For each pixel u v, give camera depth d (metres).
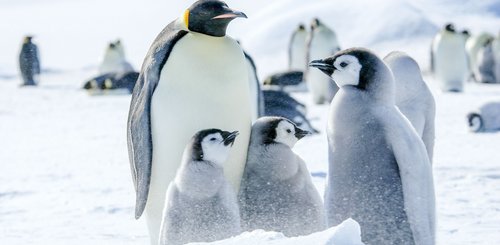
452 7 87.88
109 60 55.59
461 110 27.42
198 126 7.95
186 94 7.93
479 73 50.16
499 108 21.36
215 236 7.32
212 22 8.02
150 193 8.37
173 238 7.37
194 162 7.32
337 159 7.50
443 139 19.88
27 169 16.58
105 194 13.23
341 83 7.59
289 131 7.92
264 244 5.55
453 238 8.90
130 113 8.60
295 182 7.91
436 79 39.84
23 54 50.78
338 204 7.54
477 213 10.43
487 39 51.97
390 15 74.12
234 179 8.12
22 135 23.75
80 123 27.12
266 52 75.62
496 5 88.19
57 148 20.36
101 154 18.95
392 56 8.91
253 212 8.07
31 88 48.03
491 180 13.20
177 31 8.16
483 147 18.03
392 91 7.52
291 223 7.93
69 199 12.77
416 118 8.73
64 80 59.88
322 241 5.40
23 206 12.33
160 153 8.12
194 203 7.29
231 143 7.44
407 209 7.14
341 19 76.81
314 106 32.84
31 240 9.70
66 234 10.03
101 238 9.72
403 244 7.37
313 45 36.09
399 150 7.19
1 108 33.09
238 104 8.08
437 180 13.31
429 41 69.06
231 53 8.11
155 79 8.06
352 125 7.40
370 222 7.44
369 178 7.37
